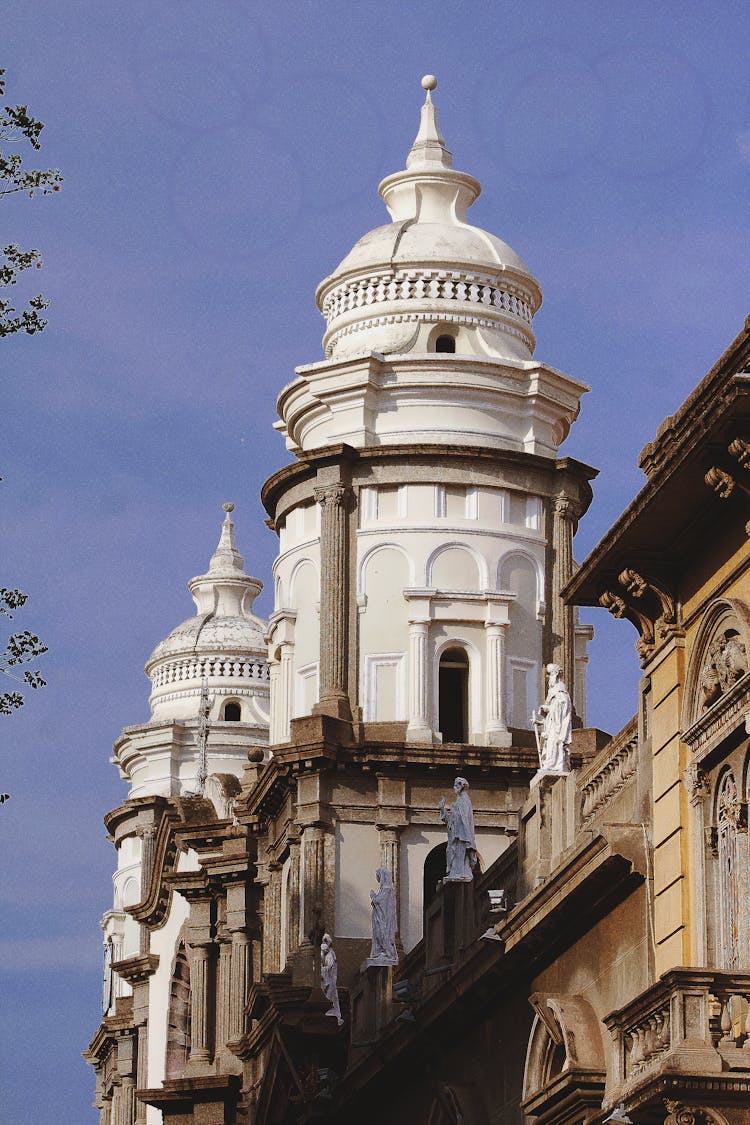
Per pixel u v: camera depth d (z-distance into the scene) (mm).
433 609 60750
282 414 66062
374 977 55000
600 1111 36844
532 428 63031
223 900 70500
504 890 43438
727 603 34531
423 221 65250
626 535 35812
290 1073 58969
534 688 61281
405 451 61219
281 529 64562
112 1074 85125
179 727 85938
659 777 36500
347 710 60062
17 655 37719
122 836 87000
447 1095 46750
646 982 36344
